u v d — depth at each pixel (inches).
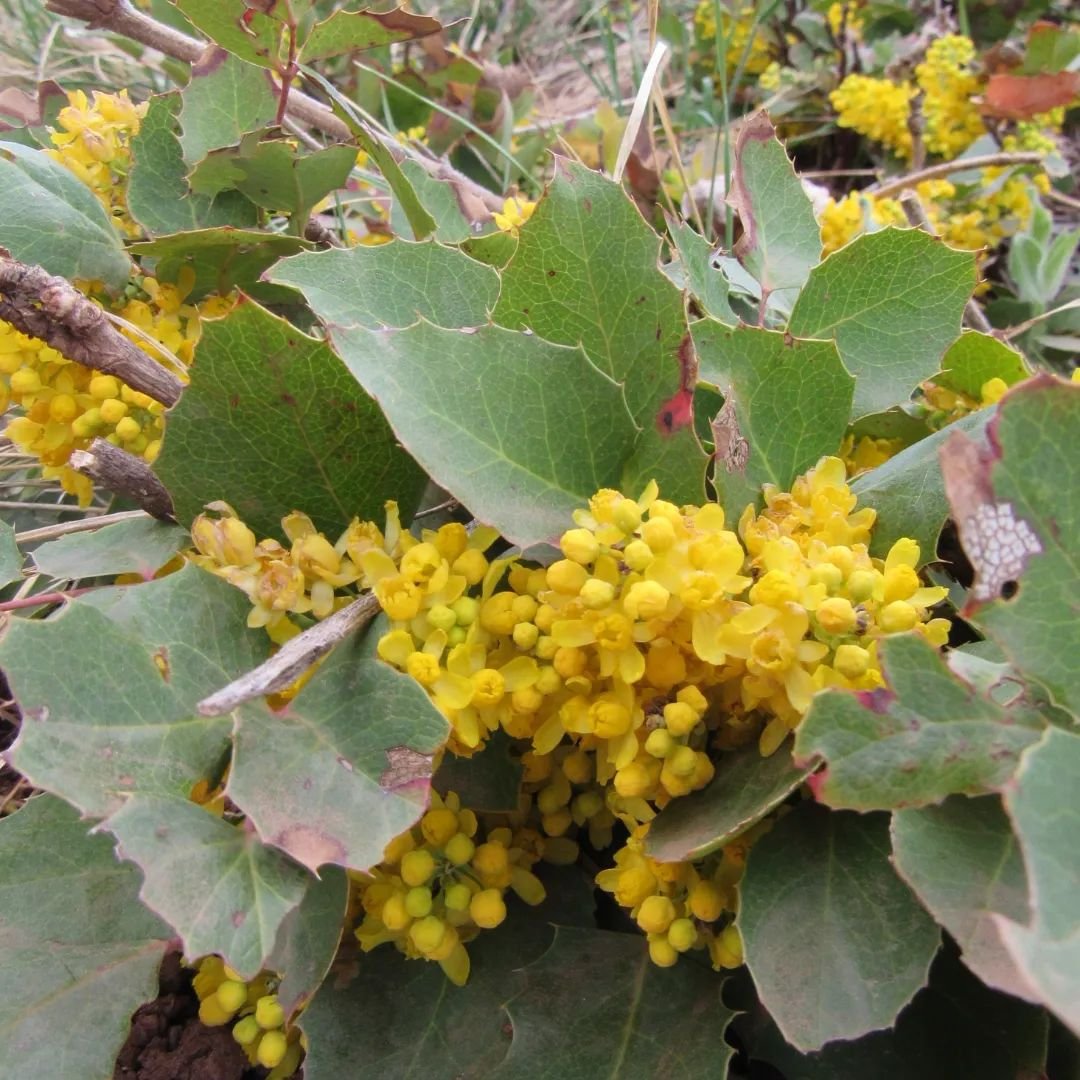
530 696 6.2
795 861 6.0
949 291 8.6
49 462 9.0
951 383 9.6
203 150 10.2
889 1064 6.8
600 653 6.1
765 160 9.8
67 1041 6.7
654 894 6.8
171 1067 8.4
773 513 7.0
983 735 5.3
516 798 7.5
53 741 5.5
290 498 7.2
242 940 5.4
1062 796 4.6
